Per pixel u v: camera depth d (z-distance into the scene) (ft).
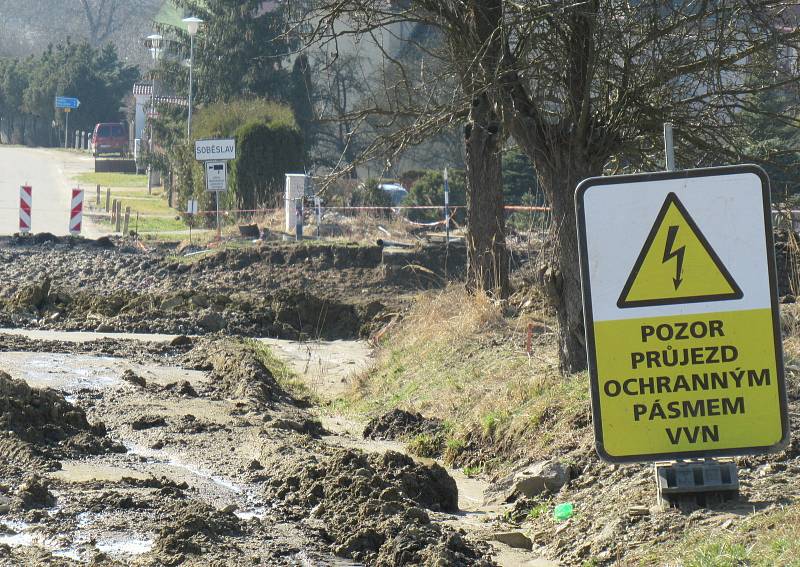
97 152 388.78
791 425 41.91
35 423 47.85
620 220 33.47
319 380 79.51
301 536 35.86
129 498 37.70
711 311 33.24
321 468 42.19
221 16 238.68
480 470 51.44
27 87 504.43
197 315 98.43
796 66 56.90
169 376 70.69
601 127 55.47
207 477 43.62
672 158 34.94
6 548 31.78
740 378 33.22
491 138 81.71
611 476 41.96
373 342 90.84
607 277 33.53
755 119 58.95
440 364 70.03
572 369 55.57
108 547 32.96
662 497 36.35
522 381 57.77
